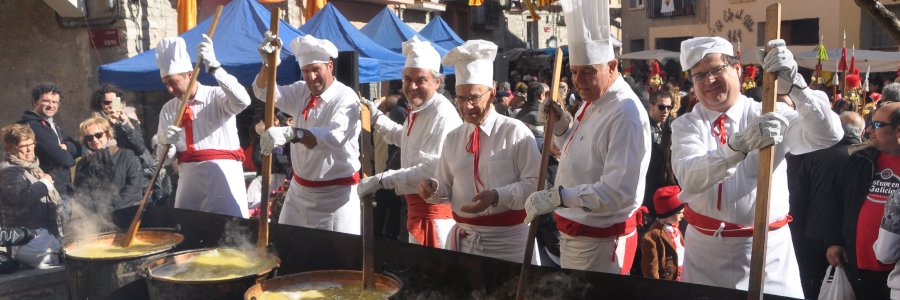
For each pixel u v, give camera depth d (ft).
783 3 60.64
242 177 13.48
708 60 7.88
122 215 12.88
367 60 24.16
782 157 7.99
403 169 10.53
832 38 57.31
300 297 8.39
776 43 6.55
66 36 27.68
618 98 8.30
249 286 8.45
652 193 12.18
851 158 10.44
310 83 12.25
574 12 8.25
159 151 12.73
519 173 9.82
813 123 7.26
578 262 8.87
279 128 10.46
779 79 7.31
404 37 33.68
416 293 9.00
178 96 12.77
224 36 21.11
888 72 51.88
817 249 11.63
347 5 44.86
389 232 16.71
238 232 10.98
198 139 12.84
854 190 10.32
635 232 9.11
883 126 9.90
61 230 13.10
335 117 12.15
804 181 11.30
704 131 8.05
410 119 11.41
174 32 30.78
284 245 10.34
